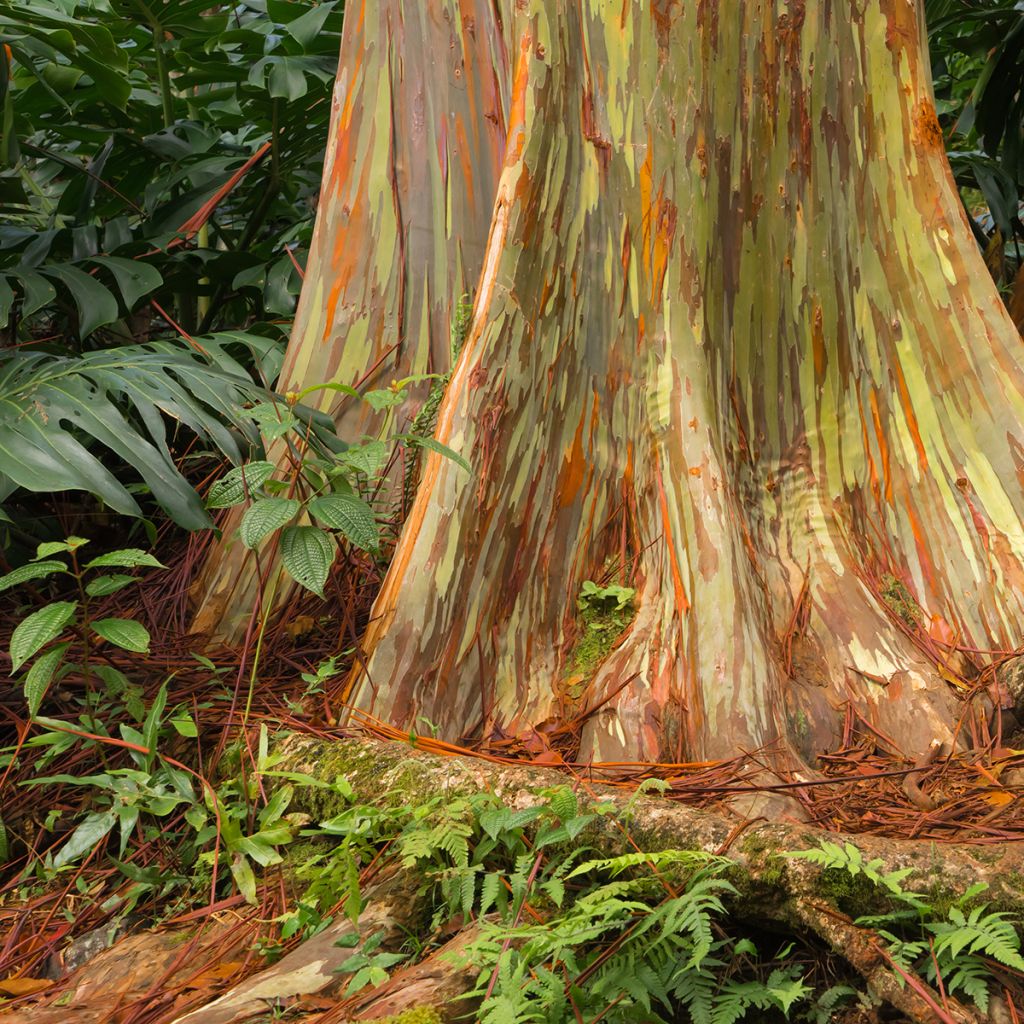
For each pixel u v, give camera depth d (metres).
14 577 2.52
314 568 2.64
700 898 1.84
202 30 5.63
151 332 6.11
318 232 3.88
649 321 3.22
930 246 3.36
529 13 3.11
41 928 2.42
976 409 3.29
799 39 3.26
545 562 3.15
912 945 1.82
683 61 3.18
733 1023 1.80
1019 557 3.14
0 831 2.53
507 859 2.29
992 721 2.92
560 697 3.00
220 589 3.56
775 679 2.82
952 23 6.08
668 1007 1.82
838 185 3.37
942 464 3.30
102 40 4.86
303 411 3.49
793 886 1.98
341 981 1.98
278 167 5.60
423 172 3.81
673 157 3.20
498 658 3.07
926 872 1.97
